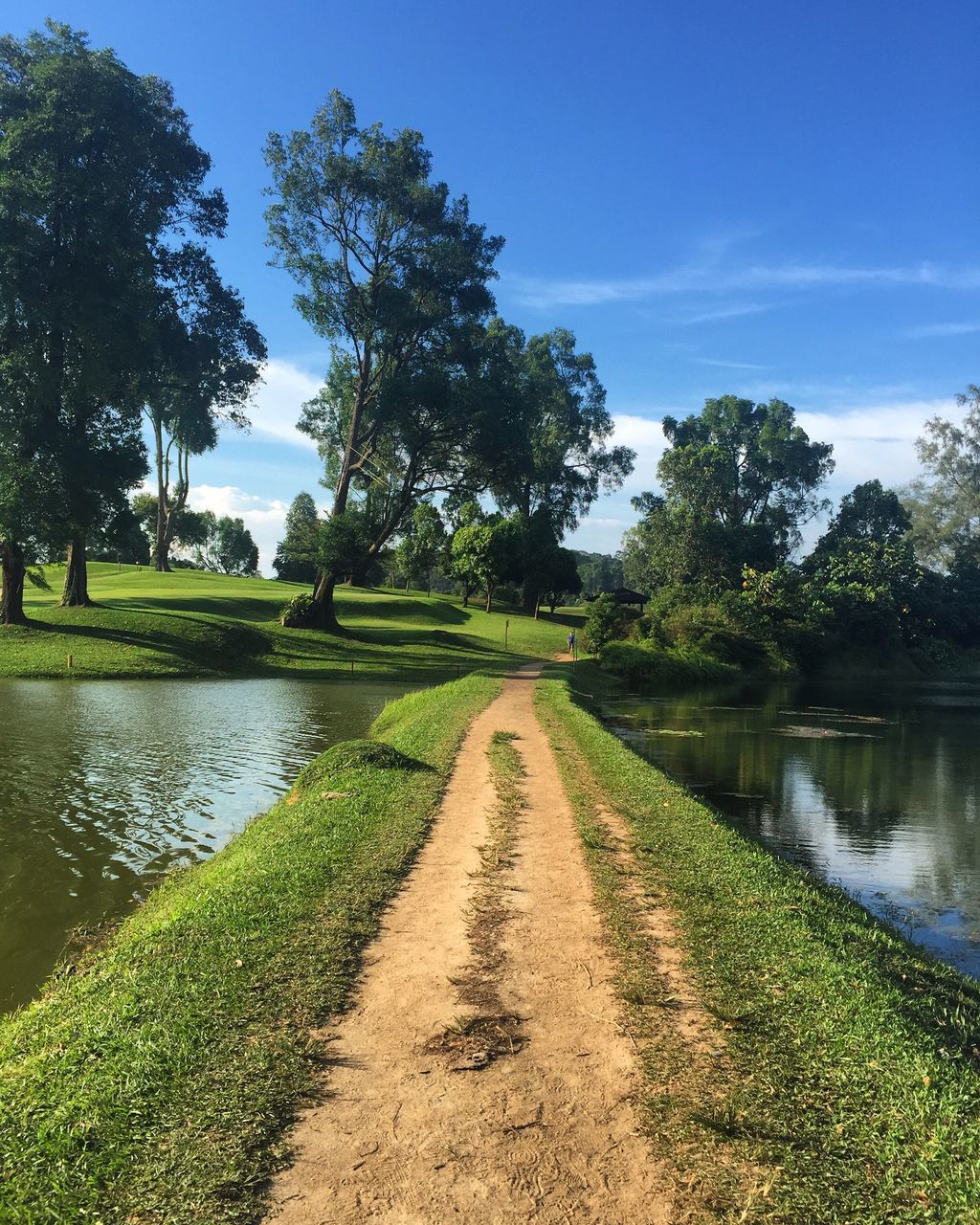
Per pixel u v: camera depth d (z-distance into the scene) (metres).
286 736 18.55
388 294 38.25
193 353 34.72
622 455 71.06
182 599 48.09
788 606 55.81
